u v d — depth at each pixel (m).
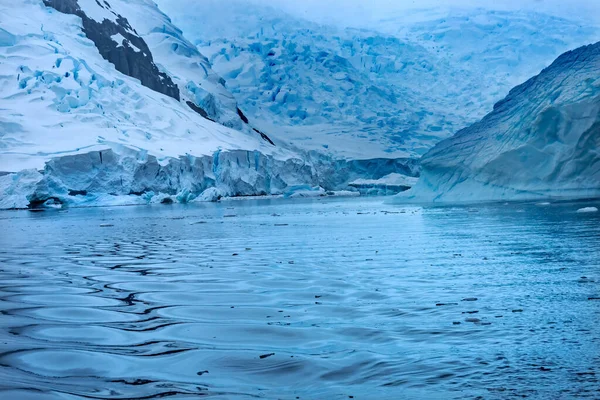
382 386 5.18
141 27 124.81
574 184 31.53
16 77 77.12
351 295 9.12
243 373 5.57
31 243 20.50
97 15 101.06
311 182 99.19
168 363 5.87
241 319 7.64
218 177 81.19
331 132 138.88
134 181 67.12
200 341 6.63
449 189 37.94
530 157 33.06
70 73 79.81
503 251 13.94
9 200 57.03
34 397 4.87
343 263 12.98
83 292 9.83
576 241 15.09
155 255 15.84
